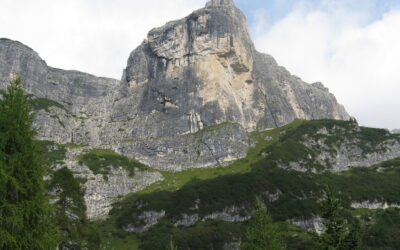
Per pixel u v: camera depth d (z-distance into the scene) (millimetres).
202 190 174625
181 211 162000
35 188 36156
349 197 172875
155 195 175000
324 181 186625
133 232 153750
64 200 65688
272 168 195250
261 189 173000
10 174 34625
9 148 36062
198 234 140625
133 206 168250
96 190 177125
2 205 32938
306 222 150500
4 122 36188
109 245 141375
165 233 147000
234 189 173250
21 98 39000
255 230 82000
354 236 66500
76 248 61875
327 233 68062
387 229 141875
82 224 68438
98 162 196250
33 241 34094
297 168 199500
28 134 37656
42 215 35969
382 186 182375
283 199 166250
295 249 121312
